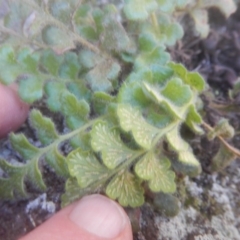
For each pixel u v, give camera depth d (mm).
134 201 70
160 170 70
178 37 86
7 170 76
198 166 77
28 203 81
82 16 86
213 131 78
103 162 69
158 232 79
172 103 72
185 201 82
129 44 81
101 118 76
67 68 81
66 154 85
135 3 78
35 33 77
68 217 69
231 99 89
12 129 86
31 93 78
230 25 104
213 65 99
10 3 80
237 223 79
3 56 76
